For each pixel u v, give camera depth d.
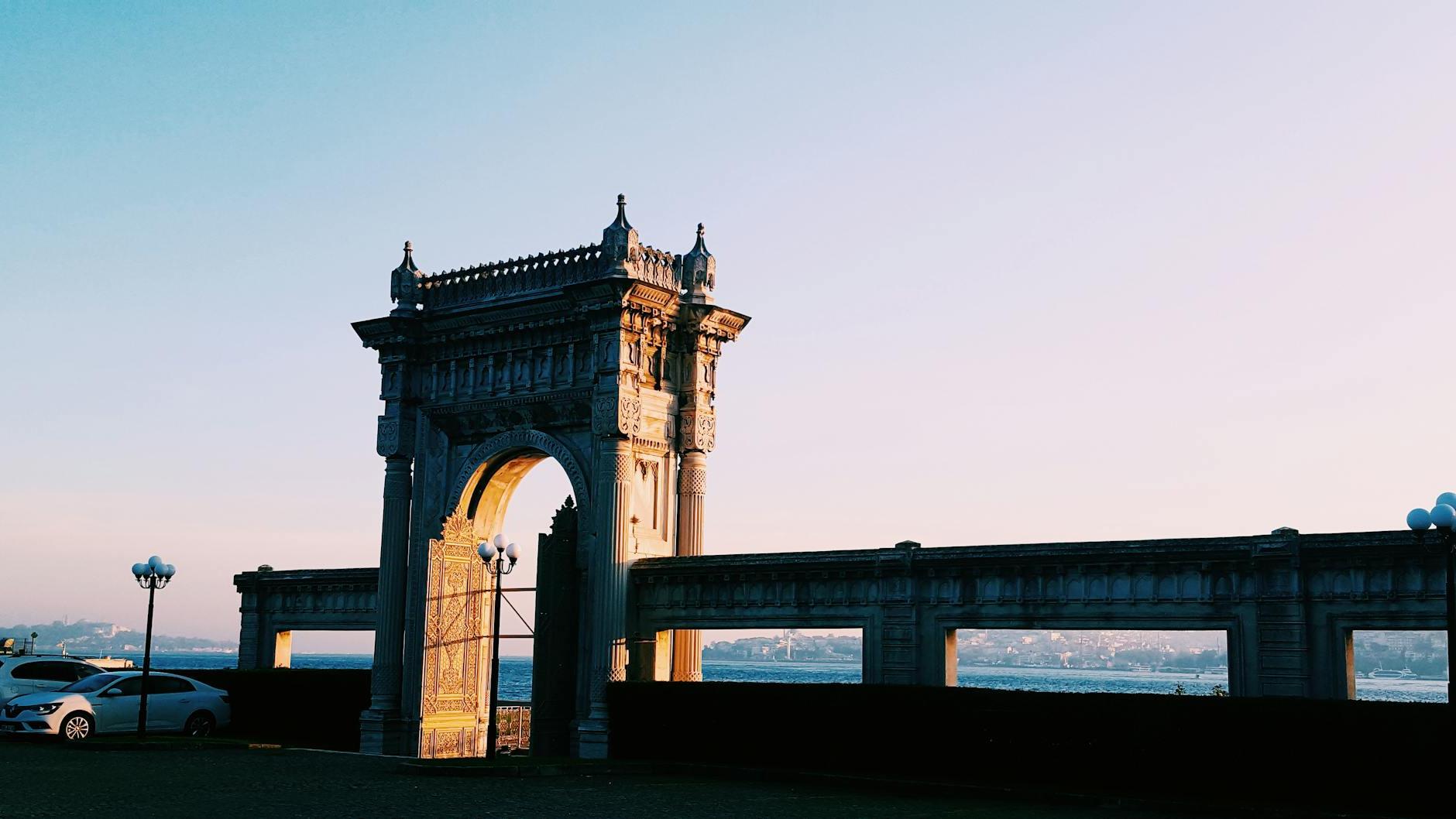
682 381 43.59
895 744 33.41
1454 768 25.81
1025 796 29.42
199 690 45.28
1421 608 29.92
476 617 46.09
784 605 38.56
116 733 42.75
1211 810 27.14
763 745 35.75
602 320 41.41
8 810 24.20
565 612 40.75
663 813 25.81
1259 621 31.72
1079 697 30.81
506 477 46.16
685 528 42.72
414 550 45.31
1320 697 30.84
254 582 53.75
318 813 24.77
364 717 44.22
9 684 45.44
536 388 43.50
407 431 46.12
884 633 36.81
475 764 34.00
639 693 38.66
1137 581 33.53
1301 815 26.11
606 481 40.72
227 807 25.39
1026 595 34.94
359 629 50.94
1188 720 29.27
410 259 47.06
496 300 44.50
